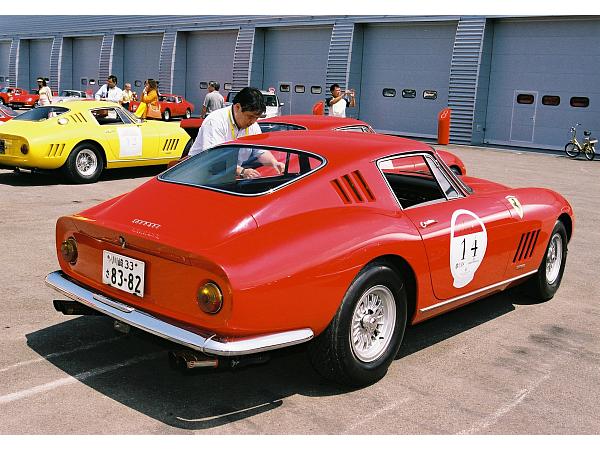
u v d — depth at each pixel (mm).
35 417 3219
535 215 4863
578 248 7352
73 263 3809
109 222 3555
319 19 26047
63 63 39625
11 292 5086
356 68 25266
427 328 4730
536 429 3295
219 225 3324
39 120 10734
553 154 19281
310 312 3289
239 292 3035
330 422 3291
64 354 3992
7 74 45375
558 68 20281
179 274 3205
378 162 3945
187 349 3246
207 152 4180
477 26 21453
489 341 4496
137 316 3303
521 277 4926
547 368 4066
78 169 10727
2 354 3949
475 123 21812
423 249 3828
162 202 3660
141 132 11430
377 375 3705
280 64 28406
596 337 4637
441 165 4383
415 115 24078
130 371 3805
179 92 33000
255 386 3688
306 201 3537
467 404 3543
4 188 10047
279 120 8812
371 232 3551
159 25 33219
